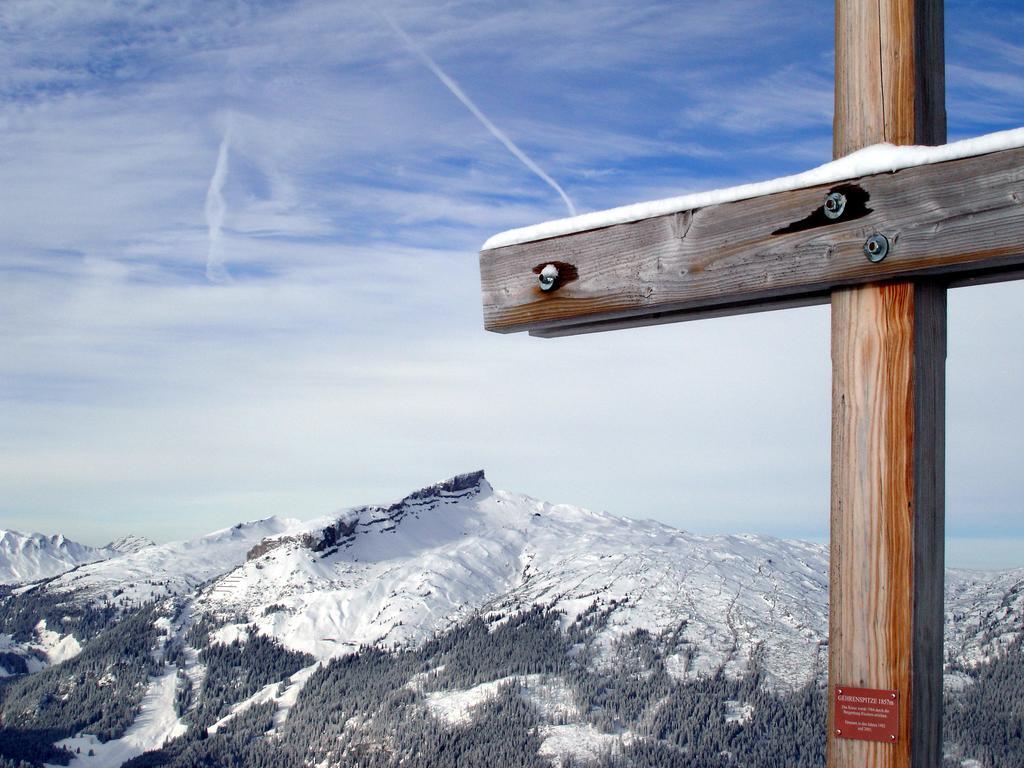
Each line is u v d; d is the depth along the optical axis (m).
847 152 3.48
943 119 3.58
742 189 3.45
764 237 3.39
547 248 3.88
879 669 3.12
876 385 3.23
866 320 3.27
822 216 3.28
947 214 3.04
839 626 3.21
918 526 3.16
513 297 3.98
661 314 3.85
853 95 3.48
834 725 3.17
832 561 3.26
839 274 3.24
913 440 3.15
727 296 3.49
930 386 3.27
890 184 3.15
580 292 3.80
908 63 3.38
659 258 3.62
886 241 3.14
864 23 3.47
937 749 3.22
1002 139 2.96
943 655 3.29
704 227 3.52
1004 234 2.94
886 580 3.14
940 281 3.26
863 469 3.22
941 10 3.59
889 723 3.08
